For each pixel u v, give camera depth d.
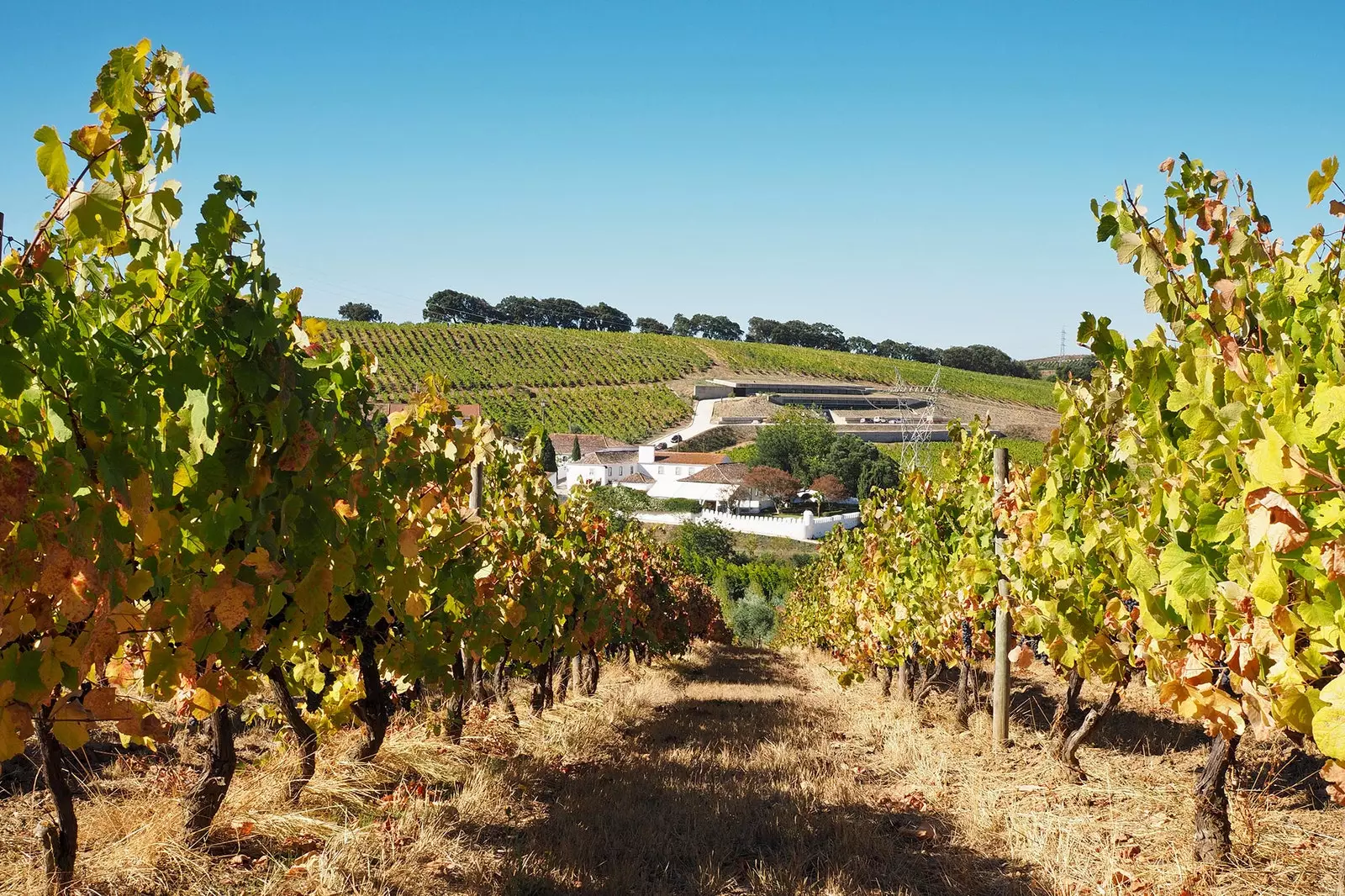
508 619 6.83
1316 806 5.16
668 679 15.40
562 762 7.04
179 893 3.61
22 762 5.61
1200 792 4.35
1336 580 2.45
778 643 30.70
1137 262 3.87
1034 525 5.98
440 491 6.24
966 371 140.88
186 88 3.07
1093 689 10.84
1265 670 3.20
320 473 3.99
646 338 136.88
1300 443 2.46
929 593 9.37
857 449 73.88
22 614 2.66
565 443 81.75
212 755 4.12
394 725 6.90
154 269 3.14
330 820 4.68
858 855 4.70
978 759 7.27
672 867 4.59
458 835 4.67
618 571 12.41
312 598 3.96
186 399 3.25
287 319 4.52
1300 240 3.78
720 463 75.50
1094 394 5.29
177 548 3.36
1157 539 4.07
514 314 161.50
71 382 2.85
